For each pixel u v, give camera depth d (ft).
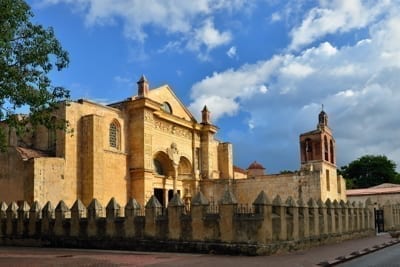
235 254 73.61
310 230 89.71
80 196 135.95
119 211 91.66
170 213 82.53
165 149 173.78
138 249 85.40
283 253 75.92
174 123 179.52
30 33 70.03
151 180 159.12
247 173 257.55
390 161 368.27
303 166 174.70
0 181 127.13
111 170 149.48
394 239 117.50
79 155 138.00
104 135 149.18
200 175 194.08
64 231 97.40
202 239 77.82
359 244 98.58
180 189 184.24
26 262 65.21
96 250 88.02
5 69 66.90
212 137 201.67
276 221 76.54
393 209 162.50
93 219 93.15
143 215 87.04
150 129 161.48
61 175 129.18
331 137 184.55
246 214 74.28
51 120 77.92
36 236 102.32
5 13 64.03
